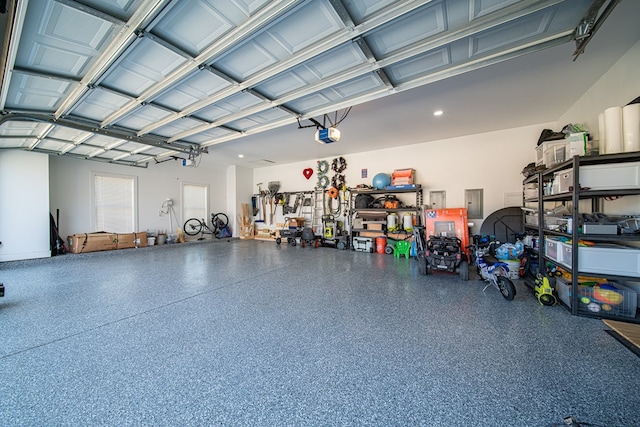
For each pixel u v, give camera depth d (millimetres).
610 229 2332
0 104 3057
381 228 6449
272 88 2957
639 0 1978
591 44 2508
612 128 2350
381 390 1502
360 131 5262
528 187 4348
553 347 1948
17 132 4188
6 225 4992
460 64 2484
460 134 5543
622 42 2482
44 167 5426
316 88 2850
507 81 3201
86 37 2094
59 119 3699
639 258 2250
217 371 1693
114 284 3732
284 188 9000
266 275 4238
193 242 8047
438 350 1929
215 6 1783
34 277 4141
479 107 4035
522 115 4418
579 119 3705
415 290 3412
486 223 5062
